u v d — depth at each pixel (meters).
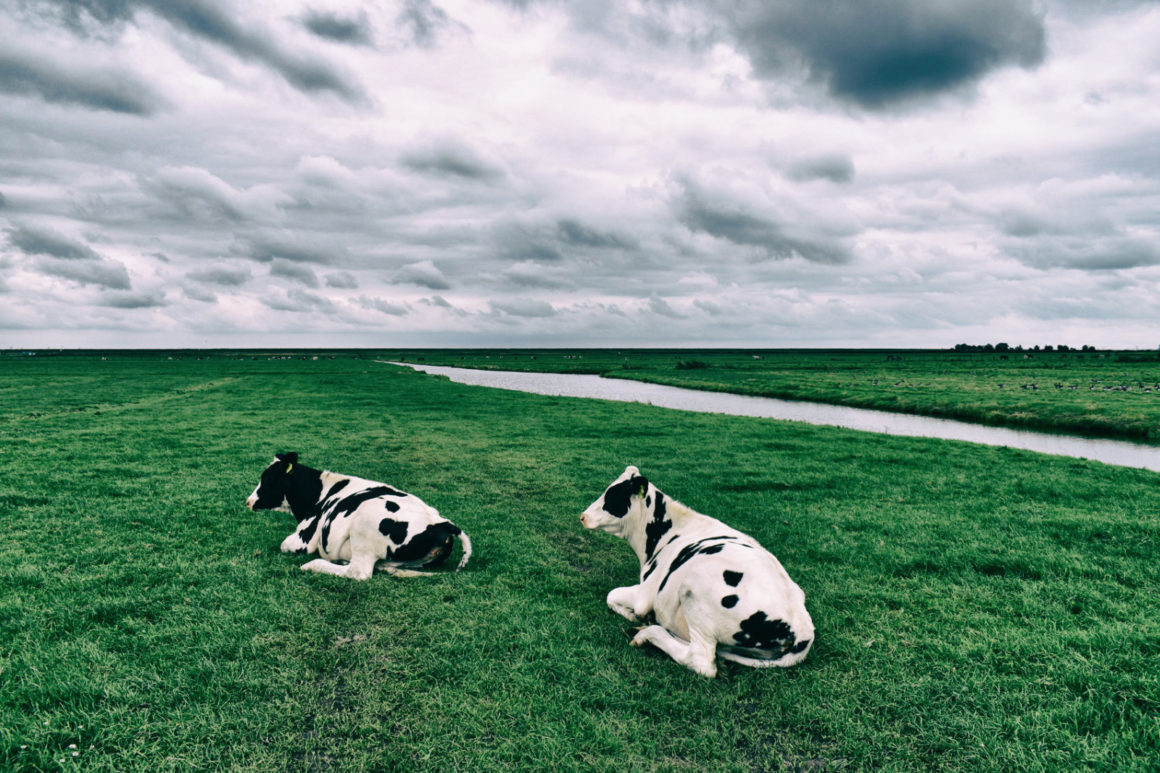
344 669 4.26
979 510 8.92
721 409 32.38
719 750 3.43
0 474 10.75
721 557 4.35
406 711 3.79
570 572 6.34
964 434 23.53
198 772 3.24
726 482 10.87
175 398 29.92
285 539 6.90
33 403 26.14
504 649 4.56
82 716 3.65
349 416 22.14
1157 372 67.12
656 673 4.20
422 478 11.24
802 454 14.05
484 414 23.33
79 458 12.55
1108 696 3.96
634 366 91.81
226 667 4.23
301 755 3.38
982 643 4.68
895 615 5.25
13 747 3.34
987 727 3.65
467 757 3.37
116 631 4.79
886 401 35.62
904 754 3.44
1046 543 7.25
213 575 5.99
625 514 5.44
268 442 15.24
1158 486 10.59
